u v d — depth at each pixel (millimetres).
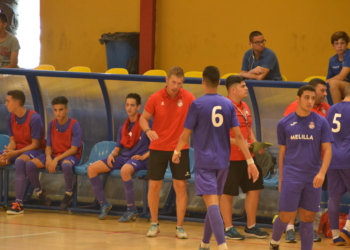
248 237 23172
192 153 27672
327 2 37000
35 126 29938
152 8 41094
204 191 17812
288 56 38188
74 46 44219
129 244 21016
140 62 41344
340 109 22188
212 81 18391
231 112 18219
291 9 38000
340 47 25781
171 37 41469
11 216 27781
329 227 23516
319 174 17188
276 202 27391
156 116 22625
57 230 23875
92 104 30781
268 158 25531
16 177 28781
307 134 17531
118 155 28375
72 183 29484
